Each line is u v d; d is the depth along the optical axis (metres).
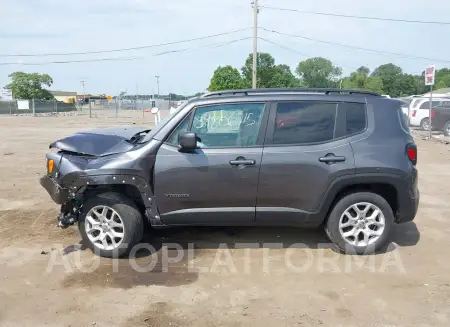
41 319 3.79
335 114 5.07
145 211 5.22
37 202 7.61
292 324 3.71
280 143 4.99
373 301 4.09
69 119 38.06
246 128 5.04
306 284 4.45
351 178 4.91
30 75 78.00
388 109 5.13
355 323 3.72
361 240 5.16
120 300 4.12
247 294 4.24
